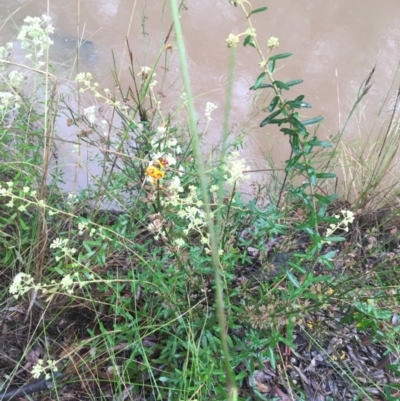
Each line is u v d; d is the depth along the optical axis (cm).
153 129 190
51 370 136
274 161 291
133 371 155
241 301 155
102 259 147
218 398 133
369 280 174
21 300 166
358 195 237
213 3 391
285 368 167
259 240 176
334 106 339
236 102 323
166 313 150
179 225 144
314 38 389
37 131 181
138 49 340
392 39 402
